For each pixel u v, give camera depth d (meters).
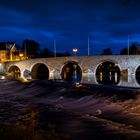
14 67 126.12
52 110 30.64
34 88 49.72
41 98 40.16
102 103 32.47
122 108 29.38
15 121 24.61
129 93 36.00
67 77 106.38
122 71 105.25
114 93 36.88
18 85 55.62
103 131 20.92
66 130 21.16
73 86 46.44
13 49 155.75
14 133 13.74
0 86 56.03
